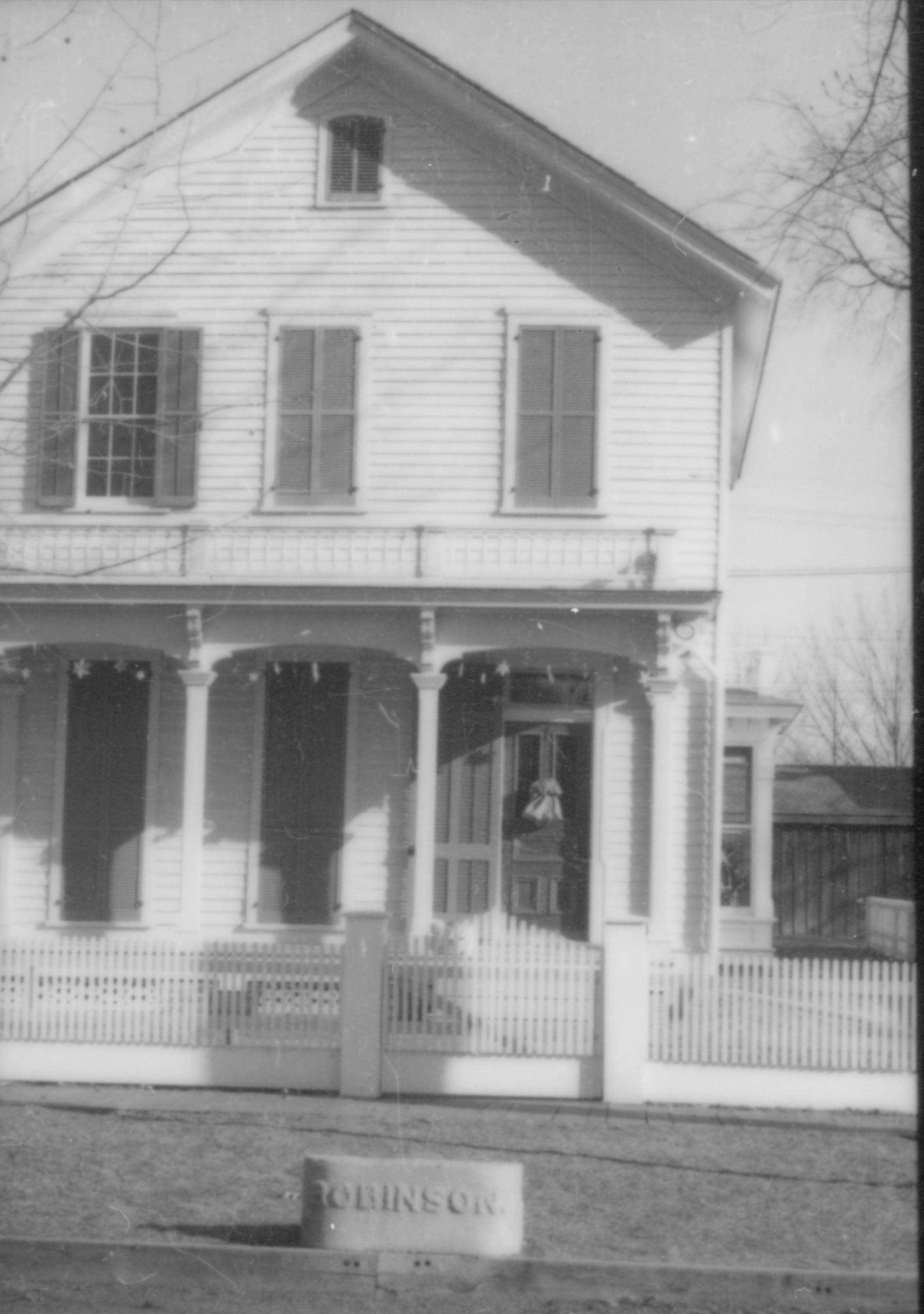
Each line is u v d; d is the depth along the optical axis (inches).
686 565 806.5
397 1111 549.0
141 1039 598.2
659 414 812.6
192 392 820.0
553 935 791.7
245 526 811.4
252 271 826.2
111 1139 485.7
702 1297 341.7
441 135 824.9
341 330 823.1
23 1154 458.3
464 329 820.6
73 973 601.9
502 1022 588.4
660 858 789.2
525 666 831.7
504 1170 350.0
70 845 832.3
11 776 833.5
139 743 836.0
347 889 826.2
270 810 831.7
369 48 811.4
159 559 807.7
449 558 801.6
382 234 824.9
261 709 834.8
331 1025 592.4
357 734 831.7
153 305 824.3
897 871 1189.1
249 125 828.6
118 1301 335.0
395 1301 339.6
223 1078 594.2
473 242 821.2
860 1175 452.4
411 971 590.6
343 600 790.5
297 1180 432.8
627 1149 484.4
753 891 1064.8
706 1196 421.7
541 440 813.9
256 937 824.3
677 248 796.6
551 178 810.8
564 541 799.1
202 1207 398.9
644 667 798.5
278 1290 344.8
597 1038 585.3
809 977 576.7
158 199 826.2
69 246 823.7
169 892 829.2
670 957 601.0
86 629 808.9
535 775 831.1
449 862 826.8
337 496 816.3
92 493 816.3
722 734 797.9
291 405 820.6
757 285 791.7
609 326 814.5
